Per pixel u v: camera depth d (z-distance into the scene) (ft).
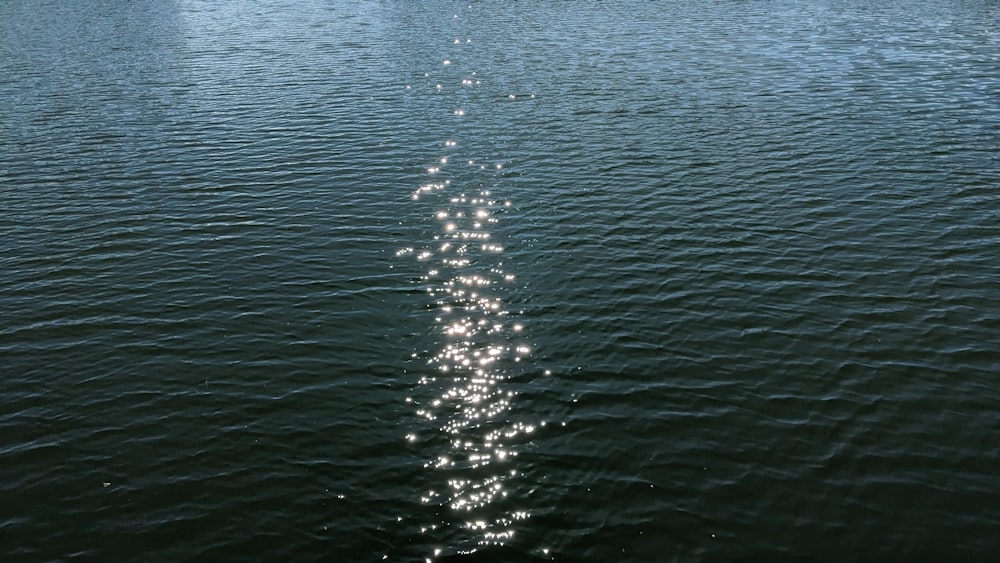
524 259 111.24
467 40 256.32
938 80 195.93
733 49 234.38
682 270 107.45
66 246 116.16
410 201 131.13
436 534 66.44
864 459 74.02
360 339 93.09
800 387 83.87
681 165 144.36
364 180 139.95
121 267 110.01
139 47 248.93
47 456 74.74
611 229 119.65
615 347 90.84
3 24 294.66
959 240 114.93
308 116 176.04
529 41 253.03
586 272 107.45
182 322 96.48
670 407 81.00
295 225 122.52
